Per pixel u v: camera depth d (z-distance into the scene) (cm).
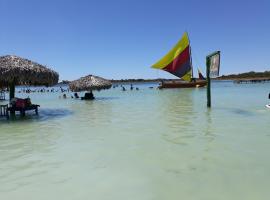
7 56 1878
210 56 1905
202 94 4141
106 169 775
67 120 1691
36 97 4844
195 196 593
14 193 633
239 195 589
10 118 1817
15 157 904
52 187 662
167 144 1026
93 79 3428
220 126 1334
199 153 897
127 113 1961
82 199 598
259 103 2402
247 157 838
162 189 635
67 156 905
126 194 616
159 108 2233
